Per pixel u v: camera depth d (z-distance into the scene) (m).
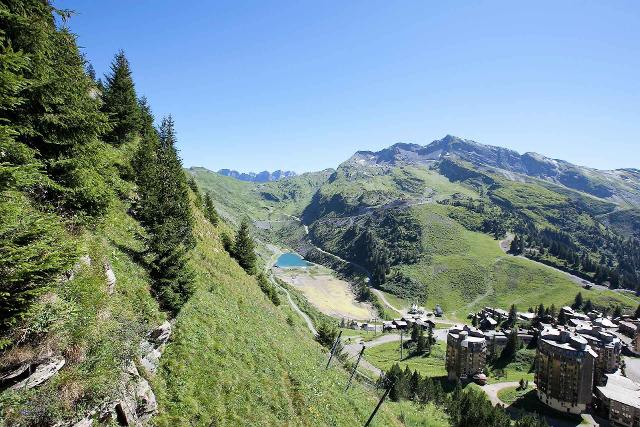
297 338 53.22
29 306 13.27
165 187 43.34
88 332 17.41
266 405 28.89
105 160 27.36
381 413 48.34
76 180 23.92
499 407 102.12
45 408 13.93
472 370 138.25
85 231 25.41
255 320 42.81
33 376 14.16
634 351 166.38
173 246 29.66
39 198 21.31
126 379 19.11
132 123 56.97
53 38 21.61
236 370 29.48
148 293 26.45
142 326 22.27
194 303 33.59
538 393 124.81
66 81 21.72
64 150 23.08
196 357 27.16
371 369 121.44
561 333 123.19
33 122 20.78
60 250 14.40
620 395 113.75
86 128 23.66
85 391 15.94
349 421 37.25
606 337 142.75
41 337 14.88
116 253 27.47
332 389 41.94
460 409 92.75
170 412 21.77
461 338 139.12
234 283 52.72
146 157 51.88
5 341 12.43
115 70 57.53
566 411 115.75
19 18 17.73
